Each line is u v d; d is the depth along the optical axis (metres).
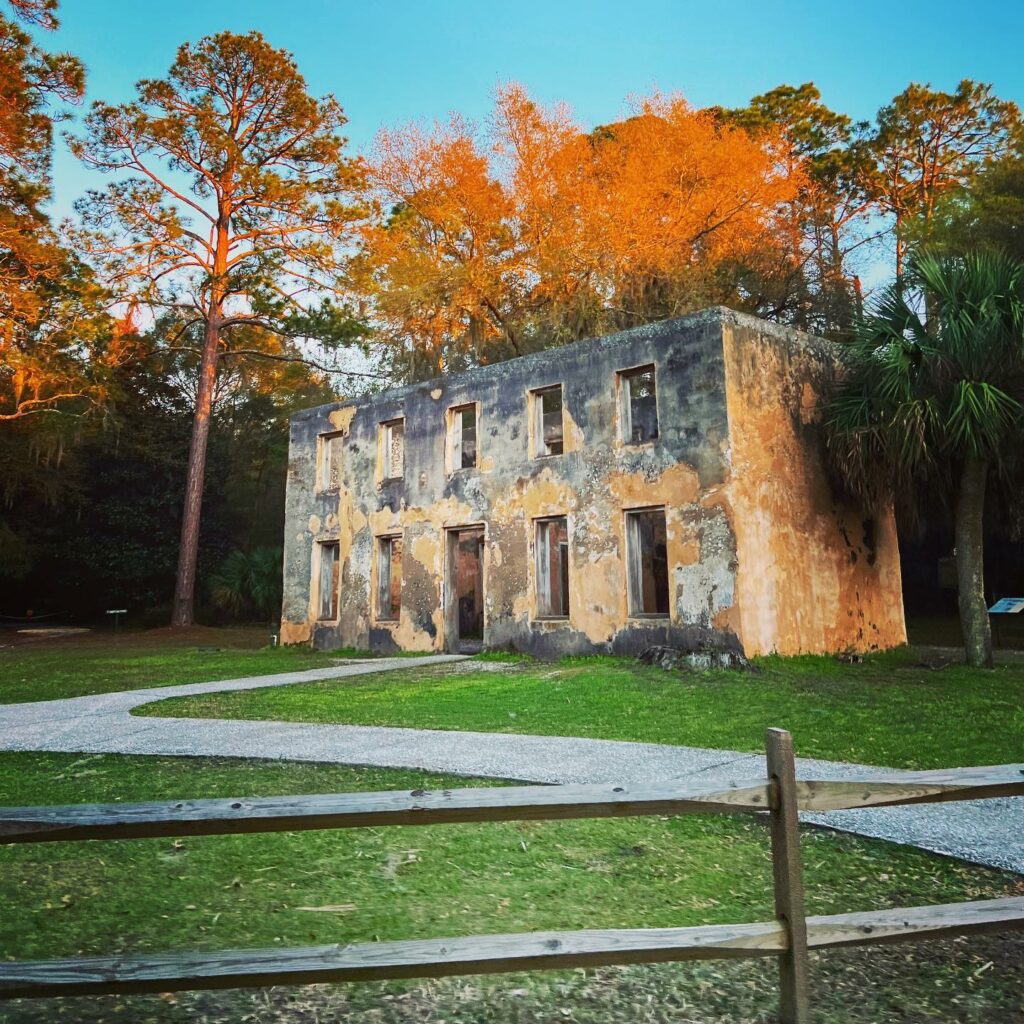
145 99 22.98
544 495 13.23
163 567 28.20
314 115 23.38
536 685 9.60
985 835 4.15
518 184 21.56
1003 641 15.38
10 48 17.92
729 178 20.02
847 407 11.35
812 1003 2.59
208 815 2.12
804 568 11.86
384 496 15.93
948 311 10.47
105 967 2.02
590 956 2.15
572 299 21.08
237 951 2.07
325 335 24.38
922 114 24.33
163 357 29.39
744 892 3.51
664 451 11.79
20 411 21.80
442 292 21.92
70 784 5.52
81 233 22.36
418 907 3.40
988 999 2.62
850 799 2.36
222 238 24.28
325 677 11.38
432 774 5.49
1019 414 9.88
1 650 18.14
